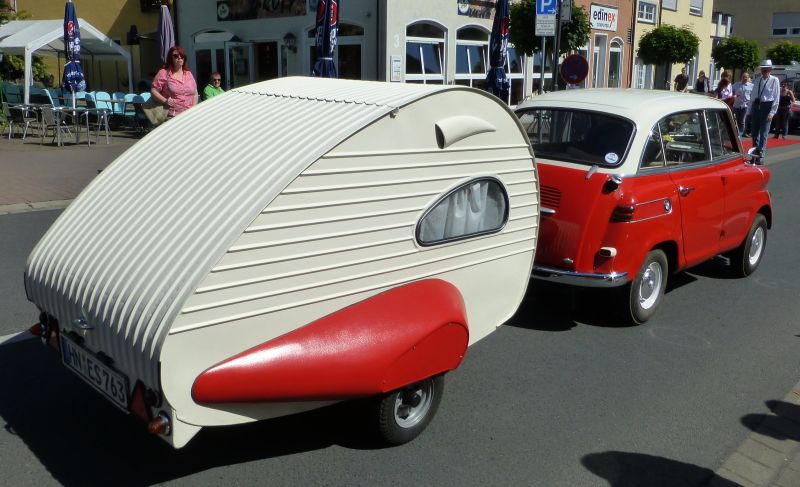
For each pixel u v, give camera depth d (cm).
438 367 381
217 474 371
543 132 624
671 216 601
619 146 578
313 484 364
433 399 414
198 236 319
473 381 495
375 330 352
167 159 387
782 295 718
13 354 510
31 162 1302
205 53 2217
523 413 450
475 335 444
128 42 2338
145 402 315
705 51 3612
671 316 644
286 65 2003
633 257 570
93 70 2442
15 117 1609
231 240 307
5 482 357
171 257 318
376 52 1794
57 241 377
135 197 369
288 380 325
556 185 573
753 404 476
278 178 325
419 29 1883
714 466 399
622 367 527
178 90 972
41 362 499
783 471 397
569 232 564
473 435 420
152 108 978
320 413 441
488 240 435
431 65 1936
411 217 377
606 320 626
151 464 379
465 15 1991
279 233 322
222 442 404
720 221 680
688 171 631
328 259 343
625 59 2878
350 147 343
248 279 315
